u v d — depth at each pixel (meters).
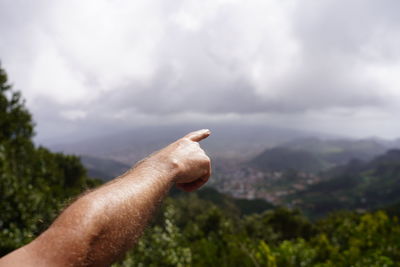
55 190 10.09
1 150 8.54
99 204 0.63
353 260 6.62
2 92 15.98
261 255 6.87
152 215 0.73
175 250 5.80
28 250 0.50
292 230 24.92
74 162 24.91
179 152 0.97
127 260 5.04
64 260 0.50
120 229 0.62
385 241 7.58
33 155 15.02
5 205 6.39
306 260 7.55
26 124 17.48
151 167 0.87
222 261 8.47
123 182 0.76
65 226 0.56
